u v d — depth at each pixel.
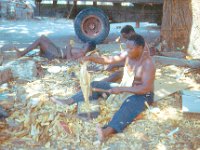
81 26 5.71
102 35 5.72
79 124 2.57
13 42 6.03
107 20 5.71
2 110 2.71
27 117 2.58
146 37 6.63
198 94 3.19
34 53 4.57
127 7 5.90
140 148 2.33
